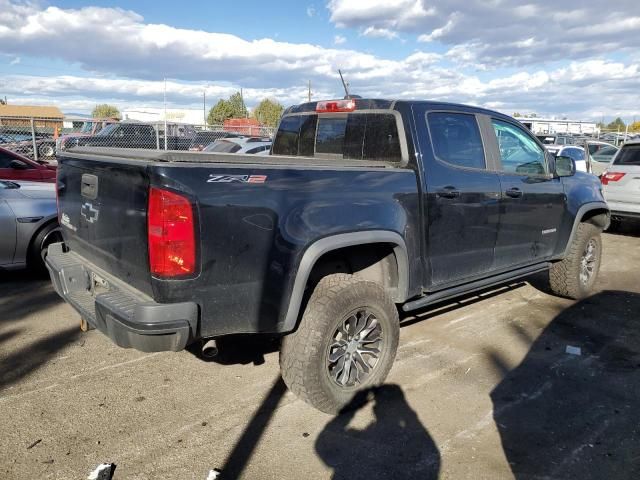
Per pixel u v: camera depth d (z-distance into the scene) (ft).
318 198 10.41
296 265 10.09
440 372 13.35
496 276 15.24
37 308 17.15
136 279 9.56
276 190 9.83
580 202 18.08
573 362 14.11
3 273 20.95
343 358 11.17
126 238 9.66
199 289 9.04
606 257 27.30
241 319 9.61
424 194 12.46
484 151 14.47
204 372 13.05
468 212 13.66
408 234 12.10
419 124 12.79
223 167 9.23
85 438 10.14
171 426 10.64
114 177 9.88
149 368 13.19
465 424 10.98
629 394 12.41
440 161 13.02
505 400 12.00
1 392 11.80
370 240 11.07
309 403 10.85
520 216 15.48
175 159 9.12
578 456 9.95
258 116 203.21
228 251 9.24
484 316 17.67
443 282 13.50
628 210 31.30
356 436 10.48
